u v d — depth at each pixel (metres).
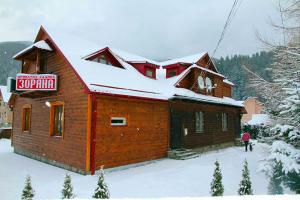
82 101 11.16
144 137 13.33
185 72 17.50
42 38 14.93
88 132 10.73
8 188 8.74
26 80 12.49
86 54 13.81
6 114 49.16
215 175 6.25
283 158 6.66
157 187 8.90
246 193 6.02
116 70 14.43
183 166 12.57
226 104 20.27
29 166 12.52
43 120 14.01
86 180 9.79
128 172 11.30
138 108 13.09
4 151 17.80
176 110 15.72
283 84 8.06
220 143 20.48
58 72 13.02
